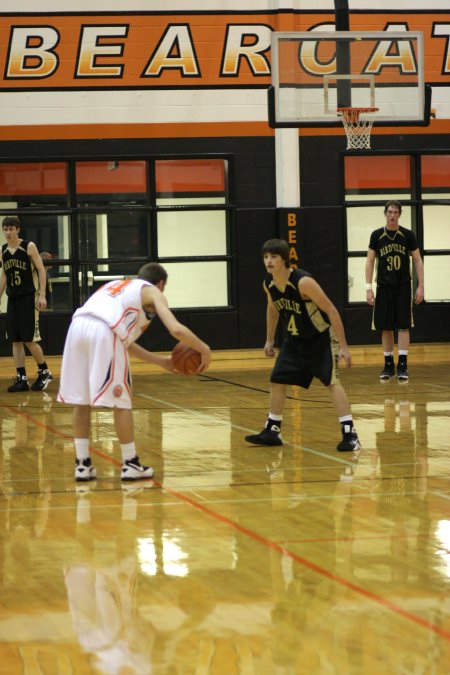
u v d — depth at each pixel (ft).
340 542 20.97
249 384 52.65
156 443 33.91
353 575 18.54
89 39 62.13
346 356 31.12
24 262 49.39
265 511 23.89
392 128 65.16
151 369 61.57
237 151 63.93
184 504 24.77
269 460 30.58
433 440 33.91
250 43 63.52
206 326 63.82
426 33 64.80
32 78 61.77
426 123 57.93
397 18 64.39
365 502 24.73
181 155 63.31
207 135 63.62
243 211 63.93
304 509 24.04
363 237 65.57
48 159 62.13
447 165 66.13
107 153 62.75
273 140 64.23
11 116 61.72
